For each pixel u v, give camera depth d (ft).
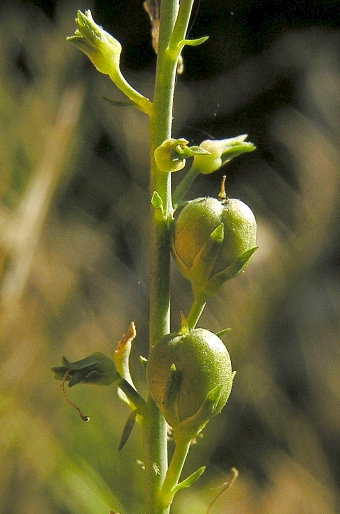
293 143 1.44
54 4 1.52
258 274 1.16
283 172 1.51
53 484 0.83
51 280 0.92
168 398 0.54
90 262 1.14
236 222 0.55
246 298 1.14
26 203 0.78
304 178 1.32
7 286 0.76
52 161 0.82
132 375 1.08
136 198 1.36
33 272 0.89
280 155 1.52
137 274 1.27
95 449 0.88
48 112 1.00
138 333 1.19
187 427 0.55
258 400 1.17
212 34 1.70
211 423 1.06
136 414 0.56
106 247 1.20
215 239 0.55
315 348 1.24
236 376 1.14
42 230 0.91
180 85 1.65
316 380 1.23
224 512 0.99
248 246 0.55
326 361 1.24
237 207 0.55
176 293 1.21
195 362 0.54
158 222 0.56
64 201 1.18
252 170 1.54
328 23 1.69
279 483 1.10
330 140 1.43
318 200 1.26
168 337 0.55
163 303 0.56
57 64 1.23
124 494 0.88
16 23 1.32
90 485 0.84
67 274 0.97
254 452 1.17
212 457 1.17
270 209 1.34
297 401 1.22
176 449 0.55
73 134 1.15
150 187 0.56
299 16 1.70
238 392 1.14
